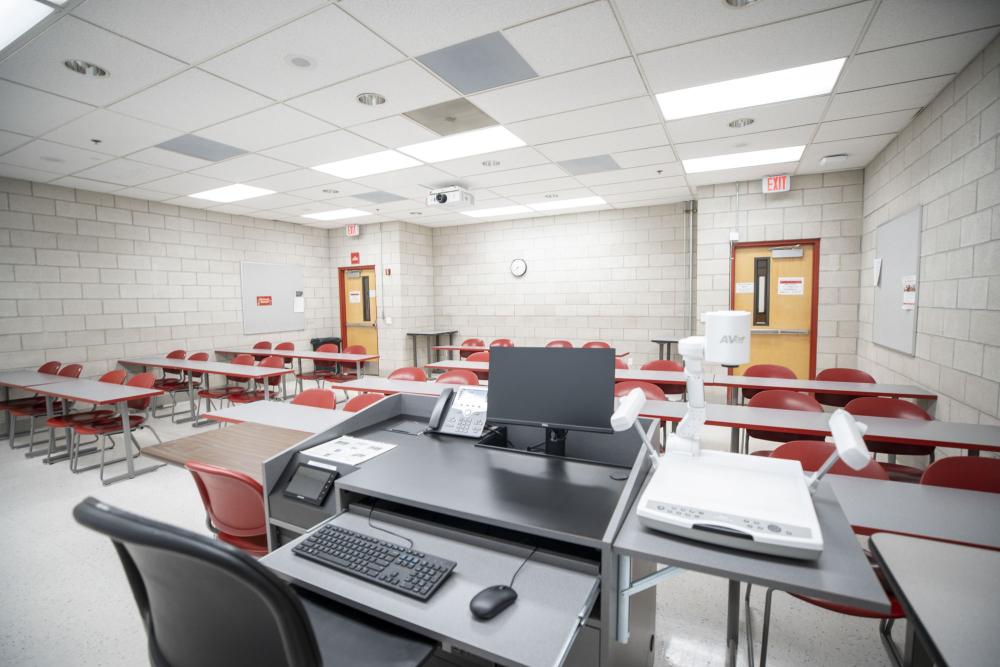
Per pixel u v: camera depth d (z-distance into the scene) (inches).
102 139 148.3
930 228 129.4
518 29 93.1
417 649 40.2
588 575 44.3
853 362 201.2
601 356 61.4
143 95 118.1
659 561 40.3
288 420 109.8
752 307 221.3
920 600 33.4
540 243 298.8
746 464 50.2
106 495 132.5
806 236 205.6
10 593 88.2
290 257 311.7
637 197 245.8
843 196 198.4
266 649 30.9
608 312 282.4
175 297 249.8
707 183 217.3
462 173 195.8
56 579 92.5
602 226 280.4
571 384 62.6
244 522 69.1
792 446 78.1
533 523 45.9
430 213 282.7
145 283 237.0
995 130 98.7
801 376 215.5
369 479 57.9
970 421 110.0
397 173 194.4
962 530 56.1
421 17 88.7
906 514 60.4
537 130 146.9
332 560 46.6
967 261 110.4
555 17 89.4
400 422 84.7
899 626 77.3
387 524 54.9
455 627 37.7
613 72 110.3
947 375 120.2
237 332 280.1
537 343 305.0
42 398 190.7
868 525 57.5
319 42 96.3
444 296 336.2
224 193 224.2
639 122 141.1
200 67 105.2
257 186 210.8
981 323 104.9
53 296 205.0
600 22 91.0
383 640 41.1
